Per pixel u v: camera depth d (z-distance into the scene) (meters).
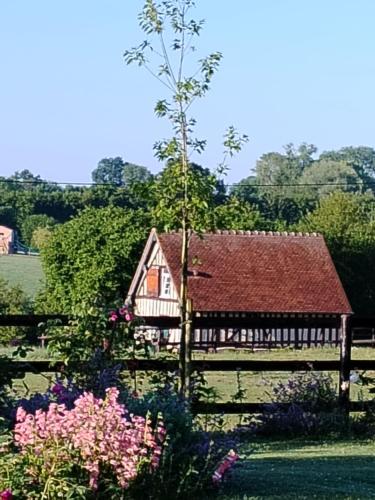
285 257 52.75
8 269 82.06
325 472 9.62
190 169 13.42
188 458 8.03
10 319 11.89
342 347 13.75
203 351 40.03
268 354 40.50
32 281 74.62
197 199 13.26
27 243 96.12
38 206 96.50
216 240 52.22
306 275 52.22
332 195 61.62
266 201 91.56
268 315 49.69
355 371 14.66
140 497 7.64
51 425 7.24
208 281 49.94
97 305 11.18
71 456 7.22
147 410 8.33
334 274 52.72
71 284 53.00
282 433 13.01
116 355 11.15
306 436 12.98
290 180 109.56
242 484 8.73
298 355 39.56
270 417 13.05
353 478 9.24
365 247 58.25
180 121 13.42
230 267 51.12
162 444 7.71
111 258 52.31
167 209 13.31
